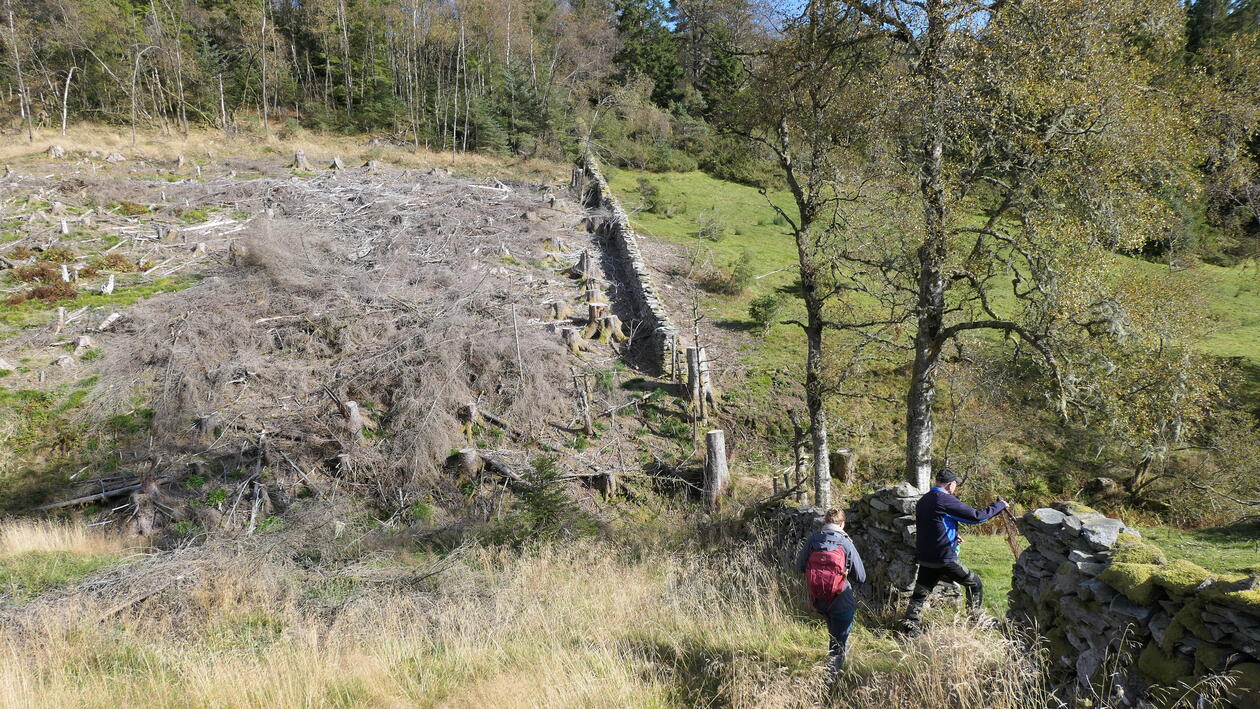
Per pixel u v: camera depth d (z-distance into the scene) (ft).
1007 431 53.67
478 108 143.54
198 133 137.69
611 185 125.08
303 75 171.94
